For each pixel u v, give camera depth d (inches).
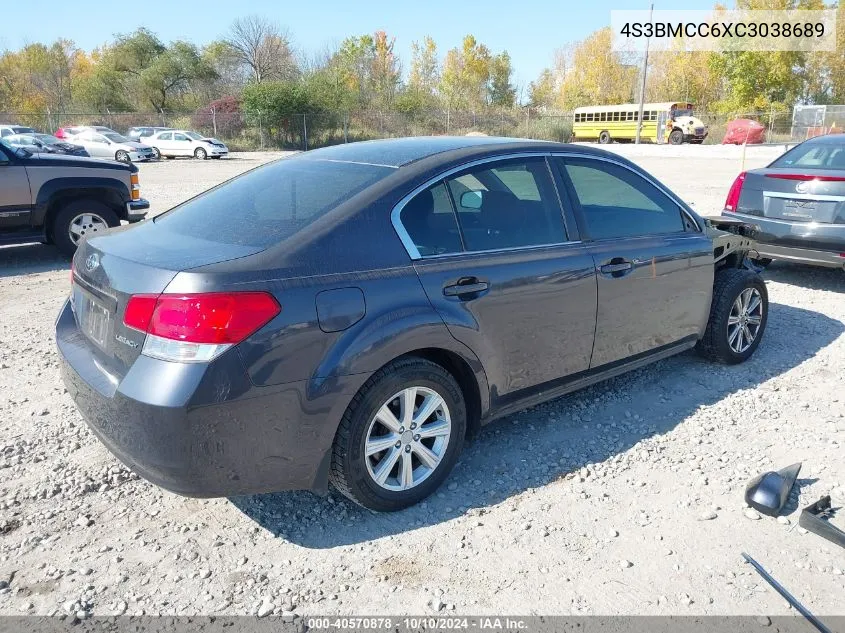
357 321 114.8
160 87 2260.1
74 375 119.8
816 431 160.1
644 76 1497.3
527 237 144.0
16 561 114.2
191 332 102.5
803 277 314.5
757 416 167.9
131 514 127.9
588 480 139.3
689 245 175.9
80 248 136.4
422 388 125.3
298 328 108.6
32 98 2327.8
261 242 114.9
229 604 104.7
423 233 127.6
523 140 154.3
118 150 1200.2
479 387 135.5
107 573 111.5
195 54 2274.9
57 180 334.0
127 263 113.3
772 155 1192.8
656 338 172.7
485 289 132.3
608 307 156.8
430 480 130.3
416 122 1907.0
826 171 275.4
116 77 2308.1
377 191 124.7
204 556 116.0
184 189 679.7
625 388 185.0
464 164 136.8
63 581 109.7
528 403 149.3
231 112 1780.3
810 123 1622.8
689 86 2317.9
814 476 140.6
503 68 2977.4
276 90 1637.6
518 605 104.5
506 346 138.4
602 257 154.6
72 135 1234.6
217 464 106.4
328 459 116.5
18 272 325.7
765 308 206.2
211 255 110.8
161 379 102.7
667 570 112.3
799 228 276.1
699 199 553.0
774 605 104.7
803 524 122.8
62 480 138.4
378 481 122.8
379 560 114.7
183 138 1315.2
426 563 114.0
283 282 108.7
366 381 118.1
